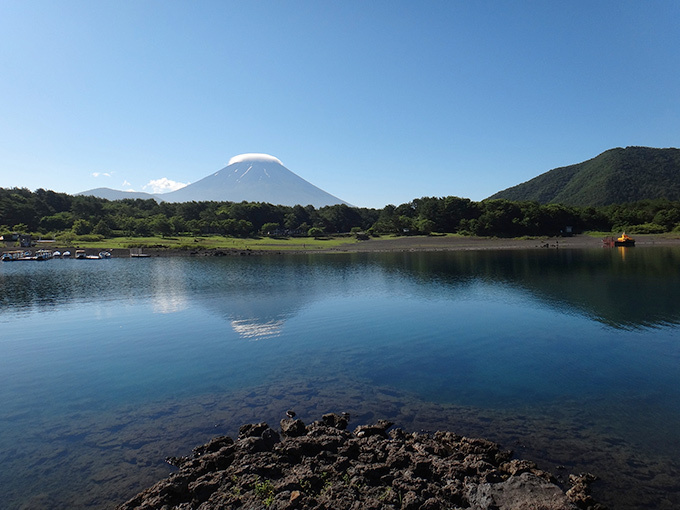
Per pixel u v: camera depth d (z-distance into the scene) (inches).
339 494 437.4
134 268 3095.5
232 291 1904.5
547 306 1439.5
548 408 660.1
